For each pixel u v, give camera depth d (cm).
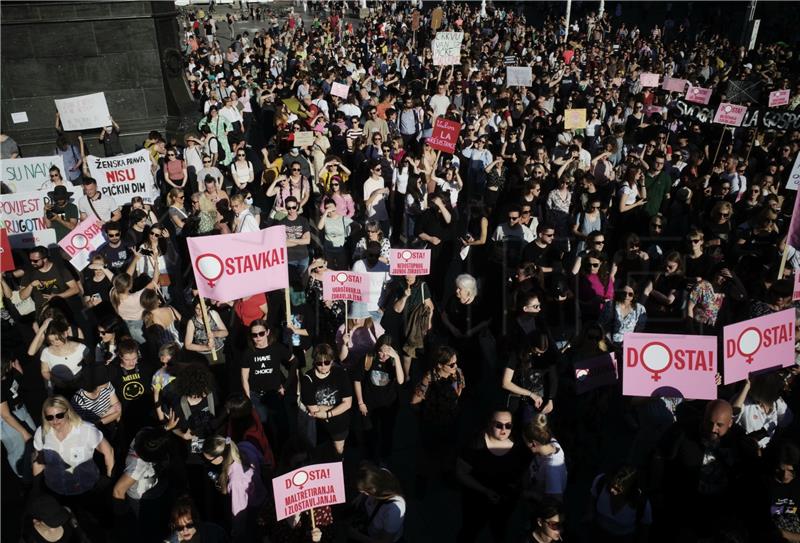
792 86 1742
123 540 488
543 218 977
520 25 3366
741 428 495
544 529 387
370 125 1277
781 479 427
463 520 479
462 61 1928
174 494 524
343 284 618
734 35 3269
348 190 1067
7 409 531
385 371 552
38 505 392
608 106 1556
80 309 820
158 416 544
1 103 1338
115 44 1389
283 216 838
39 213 801
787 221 912
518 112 1514
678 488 460
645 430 549
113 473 520
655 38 2889
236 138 1415
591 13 3709
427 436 529
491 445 451
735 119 1191
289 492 392
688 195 948
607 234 966
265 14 5128
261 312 668
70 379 577
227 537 430
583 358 550
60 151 1140
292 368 596
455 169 1025
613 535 423
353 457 608
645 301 693
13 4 1279
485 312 675
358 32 3559
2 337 710
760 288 682
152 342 637
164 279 764
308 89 1739
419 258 622
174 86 1462
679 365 496
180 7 4997
